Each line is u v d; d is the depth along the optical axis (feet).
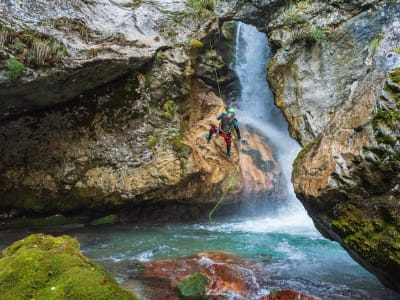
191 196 32.17
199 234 29.27
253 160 35.73
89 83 29.43
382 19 25.89
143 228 30.99
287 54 30.30
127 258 22.99
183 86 33.58
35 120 30.48
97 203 31.17
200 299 16.85
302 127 28.35
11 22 25.13
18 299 7.95
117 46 30.01
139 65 31.40
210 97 38.06
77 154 30.53
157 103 32.37
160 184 30.27
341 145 16.72
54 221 31.19
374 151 14.51
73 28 28.66
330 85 27.68
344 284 19.13
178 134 32.01
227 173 33.30
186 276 19.66
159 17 34.83
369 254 13.83
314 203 17.08
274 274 20.47
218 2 36.73
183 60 33.37
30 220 30.83
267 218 35.37
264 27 34.40
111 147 31.04
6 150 29.84
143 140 31.37
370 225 14.05
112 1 34.35
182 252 24.34
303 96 28.91
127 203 31.19
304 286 18.80
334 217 15.76
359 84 19.80
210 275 19.10
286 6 32.09
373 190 14.51
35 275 8.54
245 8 34.94
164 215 33.09
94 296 8.09
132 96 31.91
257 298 17.11
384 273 14.47
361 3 27.27
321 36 28.48
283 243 26.76
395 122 14.38
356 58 26.68
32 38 25.36
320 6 29.58
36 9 27.30
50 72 25.44
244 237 28.43
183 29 35.17
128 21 33.04
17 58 24.17
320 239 27.84
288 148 38.27
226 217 34.91
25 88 25.52
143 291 17.62
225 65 40.22
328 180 15.89
